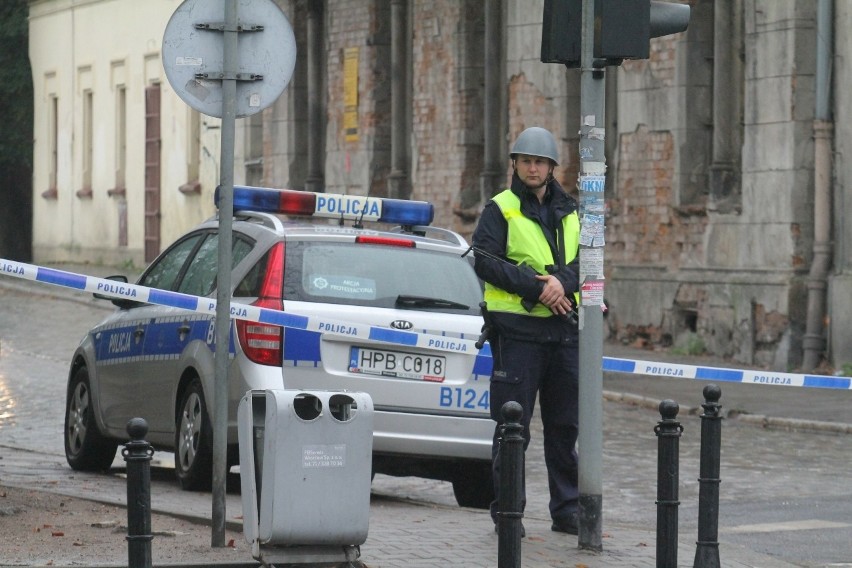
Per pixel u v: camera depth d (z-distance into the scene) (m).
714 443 25.08
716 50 72.19
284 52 28.06
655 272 75.06
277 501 24.38
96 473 40.12
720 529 33.00
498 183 88.56
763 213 68.56
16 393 59.25
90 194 144.88
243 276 34.38
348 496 24.80
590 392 27.98
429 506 35.06
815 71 66.69
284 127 110.94
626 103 76.94
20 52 155.62
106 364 39.56
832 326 65.00
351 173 102.88
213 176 123.00
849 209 64.94
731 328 70.19
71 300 106.69
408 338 33.31
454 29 91.44
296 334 33.22
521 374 28.88
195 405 35.31
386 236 35.12
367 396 25.02
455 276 34.91
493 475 29.48
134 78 136.25
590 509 27.94
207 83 27.78
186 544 27.08
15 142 156.00
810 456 45.62
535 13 83.62
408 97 98.44
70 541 27.03
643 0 27.52
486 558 26.88
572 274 28.77
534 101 83.88
